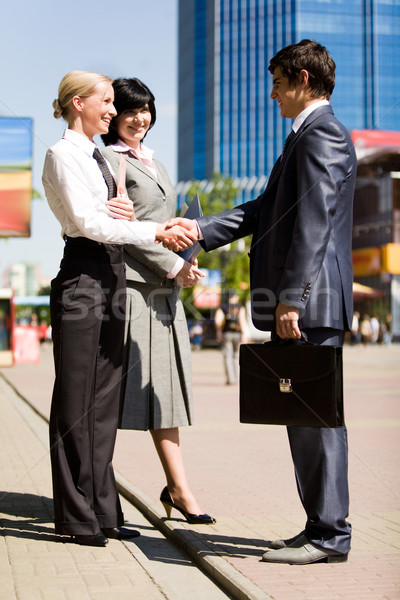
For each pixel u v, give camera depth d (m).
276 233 4.11
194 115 121.06
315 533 4.05
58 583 3.71
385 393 16.08
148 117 5.14
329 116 4.03
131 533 4.73
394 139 50.22
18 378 21.20
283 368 3.87
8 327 28.00
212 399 15.06
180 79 131.38
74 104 4.59
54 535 4.65
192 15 123.00
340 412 3.84
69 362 4.43
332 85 4.17
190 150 122.94
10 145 13.08
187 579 3.89
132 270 4.93
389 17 112.00
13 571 3.91
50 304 4.58
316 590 3.52
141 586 3.70
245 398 3.94
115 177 4.91
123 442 9.09
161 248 4.88
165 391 4.94
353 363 30.44
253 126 113.50
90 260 4.47
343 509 4.03
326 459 3.99
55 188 4.45
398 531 4.75
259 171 113.06
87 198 4.38
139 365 4.91
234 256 41.06
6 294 27.83
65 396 4.43
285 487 6.20
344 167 3.97
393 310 61.88
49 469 7.05
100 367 4.57
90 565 4.04
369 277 64.38
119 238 4.39
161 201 5.07
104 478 4.61
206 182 44.16
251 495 5.88
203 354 43.03
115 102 5.05
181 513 5.00
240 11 113.75
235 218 4.52
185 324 5.14
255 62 113.50
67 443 4.44
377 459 7.59
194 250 4.86
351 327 4.06
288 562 3.97
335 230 4.00
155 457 7.83
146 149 5.28
